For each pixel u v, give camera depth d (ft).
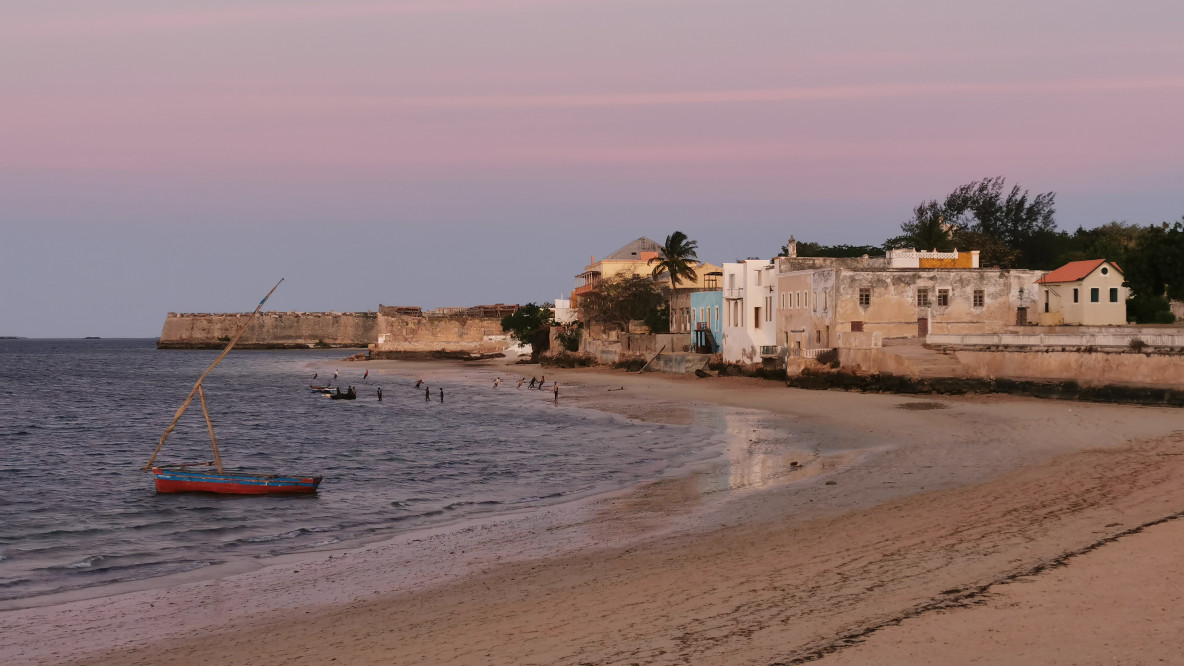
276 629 56.24
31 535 94.07
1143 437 119.34
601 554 71.61
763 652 41.32
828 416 172.65
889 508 80.23
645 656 42.45
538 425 197.16
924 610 45.24
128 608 64.39
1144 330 197.47
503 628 50.85
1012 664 37.55
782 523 77.87
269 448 173.78
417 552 79.15
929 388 194.49
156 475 121.60
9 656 53.36
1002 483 88.84
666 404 219.61
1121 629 40.75
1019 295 231.71
